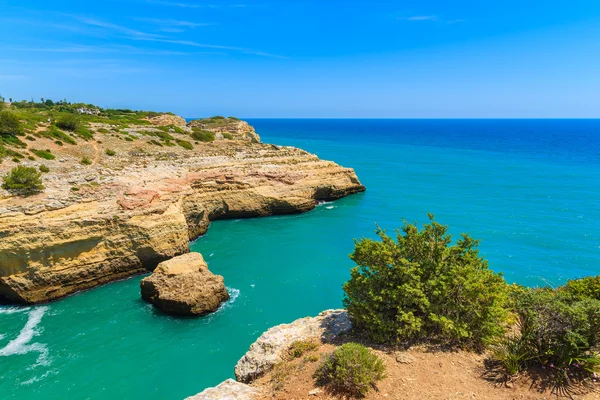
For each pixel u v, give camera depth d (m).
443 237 13.82
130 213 31.41
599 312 9.53
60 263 27.84
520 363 10.12
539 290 15.11
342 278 30.52
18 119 45.31
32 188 29.39
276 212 50.59
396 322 12.03
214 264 33.50
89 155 45.38
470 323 11.70
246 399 10.14
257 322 24.00
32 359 20.36
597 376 9.27
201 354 20.83
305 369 11.02
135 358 20.45
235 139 79.38
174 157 50.97
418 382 9.97
